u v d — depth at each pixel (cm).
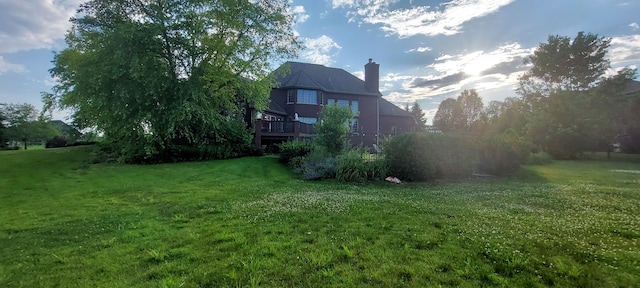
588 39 2952
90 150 1916
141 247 398
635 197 758
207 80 1817
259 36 2000
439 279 296
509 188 939
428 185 1030
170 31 1625
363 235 430
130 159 1570
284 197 758
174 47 1667
